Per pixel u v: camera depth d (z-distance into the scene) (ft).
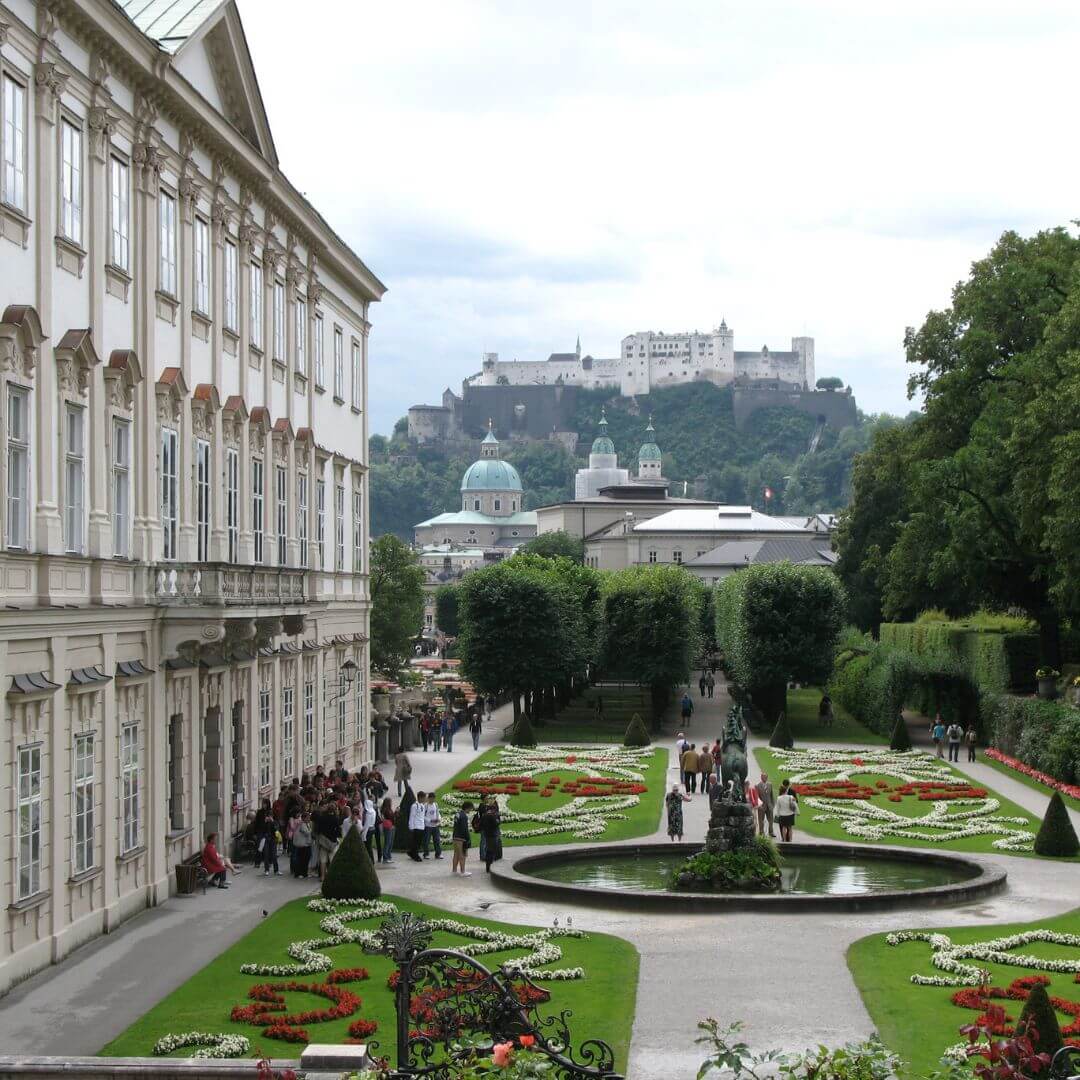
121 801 127.13
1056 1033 78.64
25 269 108.17
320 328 214.90
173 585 136.77
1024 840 176.35
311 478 204.03
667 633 337.52
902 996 102.22
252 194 172.45
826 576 337.93
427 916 130.41
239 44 160.25
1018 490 243.60
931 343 306.14
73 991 103.04
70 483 117.91
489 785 229.45
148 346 134.41
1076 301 234.58
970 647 304.30
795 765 261.03
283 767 188.14
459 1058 63.82
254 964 110.01
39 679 108.27
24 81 107.76
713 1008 99.40
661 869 159.74
